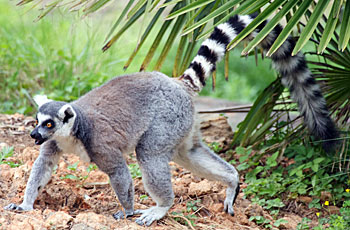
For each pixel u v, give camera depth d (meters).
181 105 6.93
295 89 7.91
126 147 6.74
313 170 8.57
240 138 10.22
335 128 7.81
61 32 14.70
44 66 13.48
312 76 7.96
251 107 9.20
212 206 7.70
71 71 13.22
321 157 8.94
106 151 6.53
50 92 12.67
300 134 9.04
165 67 16.92
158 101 6.83
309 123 7.89
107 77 13.16
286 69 7.87
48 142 6.75
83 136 6.50
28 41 14.48
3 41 14.39
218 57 7.34
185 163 7.43
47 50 13.91
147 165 6.75
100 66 13.87
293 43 7.84
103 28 14.16
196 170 7.43
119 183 6.63
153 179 6.74
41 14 7.41
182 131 6.95
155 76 7.07
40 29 15.06
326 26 6.24
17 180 7.37
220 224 7.20
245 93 17.52
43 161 6.73
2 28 15.13
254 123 9.27
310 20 6.19
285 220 7.51
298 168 8.55
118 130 6.62
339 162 8.55
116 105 6.74
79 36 14.60
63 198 7.09
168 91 6.88
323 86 8.56
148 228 6.54
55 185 7.23
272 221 7.67
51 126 6.40
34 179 6.65
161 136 6.75
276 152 8.96
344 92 8.55
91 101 6.83
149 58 8.13
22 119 10.75
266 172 9.23
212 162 7.37
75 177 7.79
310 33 6.13
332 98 8.61
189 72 7.23
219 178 7.37
